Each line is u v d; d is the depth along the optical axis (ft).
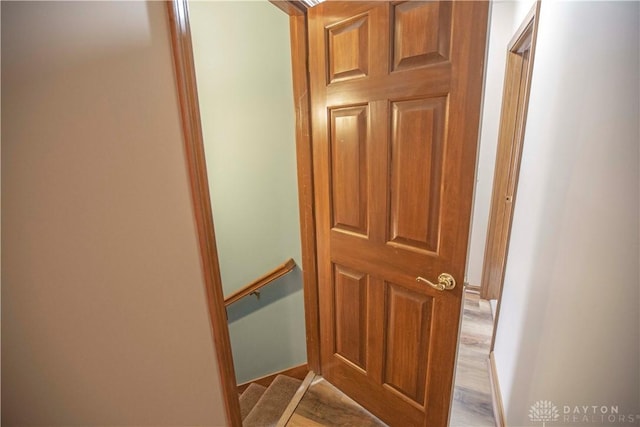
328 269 5.17
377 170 4.06
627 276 2.14
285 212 6.33
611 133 2.35
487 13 2.91
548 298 3.34
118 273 2.11
